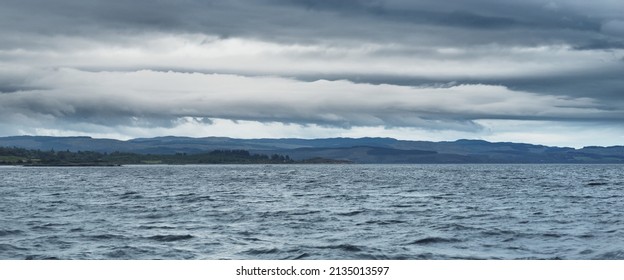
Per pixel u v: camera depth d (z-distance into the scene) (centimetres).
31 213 7006
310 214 6775
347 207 7825
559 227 5369
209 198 9750
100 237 4791
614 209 7344
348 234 4991
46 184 15500
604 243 4375
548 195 10300
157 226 5588
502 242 4481
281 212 7031
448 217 6431
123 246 4344
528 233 4922
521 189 12475
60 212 7150
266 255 3997
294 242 4516
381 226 5575
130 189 12900
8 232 5081
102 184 15612
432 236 4756
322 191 12000
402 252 4069
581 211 7062
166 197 10038
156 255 4003
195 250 4188
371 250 4125
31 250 4184
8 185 14762
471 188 12975
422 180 18350
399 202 8769
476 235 4831
